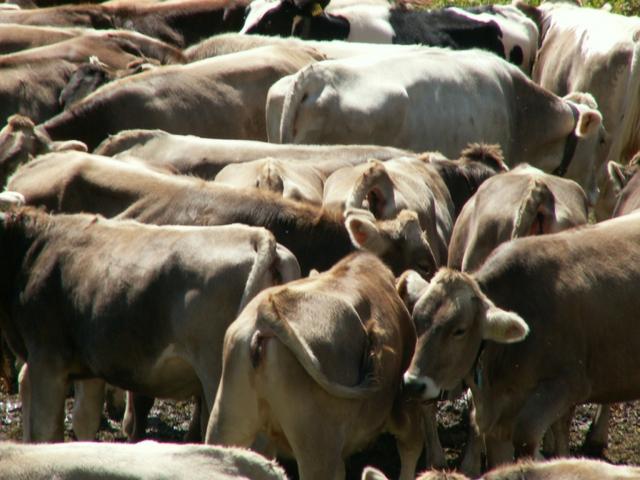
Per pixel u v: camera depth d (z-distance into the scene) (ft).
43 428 39.93
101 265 38.63
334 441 32.60
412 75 62.80
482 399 39.42
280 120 62.39
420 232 41.52
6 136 55.21
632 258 39.60
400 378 36.88
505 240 45.60
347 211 41.50
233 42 76.13
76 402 43.11
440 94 63.26
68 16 89.56
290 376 31.91
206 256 36.78
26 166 47.65
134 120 63.26
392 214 45.16
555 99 68.23
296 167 49.37
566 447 42.11
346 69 61.26
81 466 26.08
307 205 42.14
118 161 47.09
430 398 36.32
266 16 81.20
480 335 37.06
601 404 43.39
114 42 75.97
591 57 75.00
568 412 41.88
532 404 38.40
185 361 37.11
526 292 39.04
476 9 84.99
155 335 37.24
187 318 36.50
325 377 31.76
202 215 42.22
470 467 42.14
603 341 39.06
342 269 36.76
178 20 93.56
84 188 45.37
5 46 79.15
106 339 37.99
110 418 49.01
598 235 40.24
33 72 70.95
